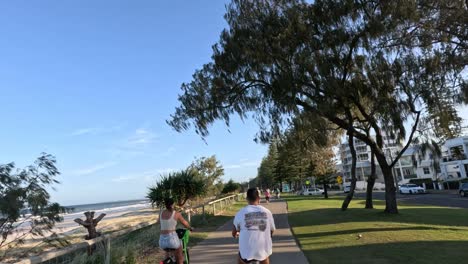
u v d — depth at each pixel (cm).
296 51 1738
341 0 1645
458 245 1074
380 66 1633
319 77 1708
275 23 1770
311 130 1866
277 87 1762
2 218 897
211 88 1973
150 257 1121
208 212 2434
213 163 4006
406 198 4825
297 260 949
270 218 619
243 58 1819
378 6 1645
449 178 7100
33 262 593
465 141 6819
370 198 2558
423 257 919
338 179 7131
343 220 1856
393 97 1731
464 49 1541
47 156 959
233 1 1878
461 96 1573
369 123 2175
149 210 5353
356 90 1766
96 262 812
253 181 14550
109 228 2184
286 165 7806
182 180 2022
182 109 2014
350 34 1673
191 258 1052
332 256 977
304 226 1691
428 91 1642
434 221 1758
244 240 601
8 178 887
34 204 916
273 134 1936
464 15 1453
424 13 1548
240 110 1933
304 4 1778
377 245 1112
